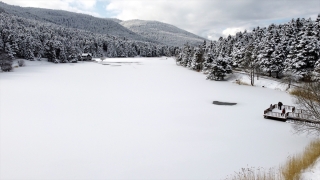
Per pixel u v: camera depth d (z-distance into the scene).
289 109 31.70
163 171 16.33
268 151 19.12
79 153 19.03
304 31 50.53
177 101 38.38
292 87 46.44
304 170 14.10
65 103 35.50
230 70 65.44
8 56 83.50
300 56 46.09
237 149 19.66
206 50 131.12
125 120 27.89
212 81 63.34
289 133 23.20
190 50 117.81
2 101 35.16
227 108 33.88
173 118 28.83
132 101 38.03
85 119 28.02
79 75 70.62
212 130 24.45
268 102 37.59
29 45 110.25
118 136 22.77
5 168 16.59
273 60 55.75
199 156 18.48
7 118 27.48
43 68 90.00
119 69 94.31
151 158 18.23
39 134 22.95
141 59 175.38
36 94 40.91
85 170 16.47
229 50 97.19
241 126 25.72
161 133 23.62
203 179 15.30
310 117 21.62
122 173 16.12
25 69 83.06
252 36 100.75
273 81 53.62
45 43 122.38
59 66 102.12
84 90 46.50
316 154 16.31
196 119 28.42
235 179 14.94
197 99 40.03
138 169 16.61
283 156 18.11
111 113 30.81
